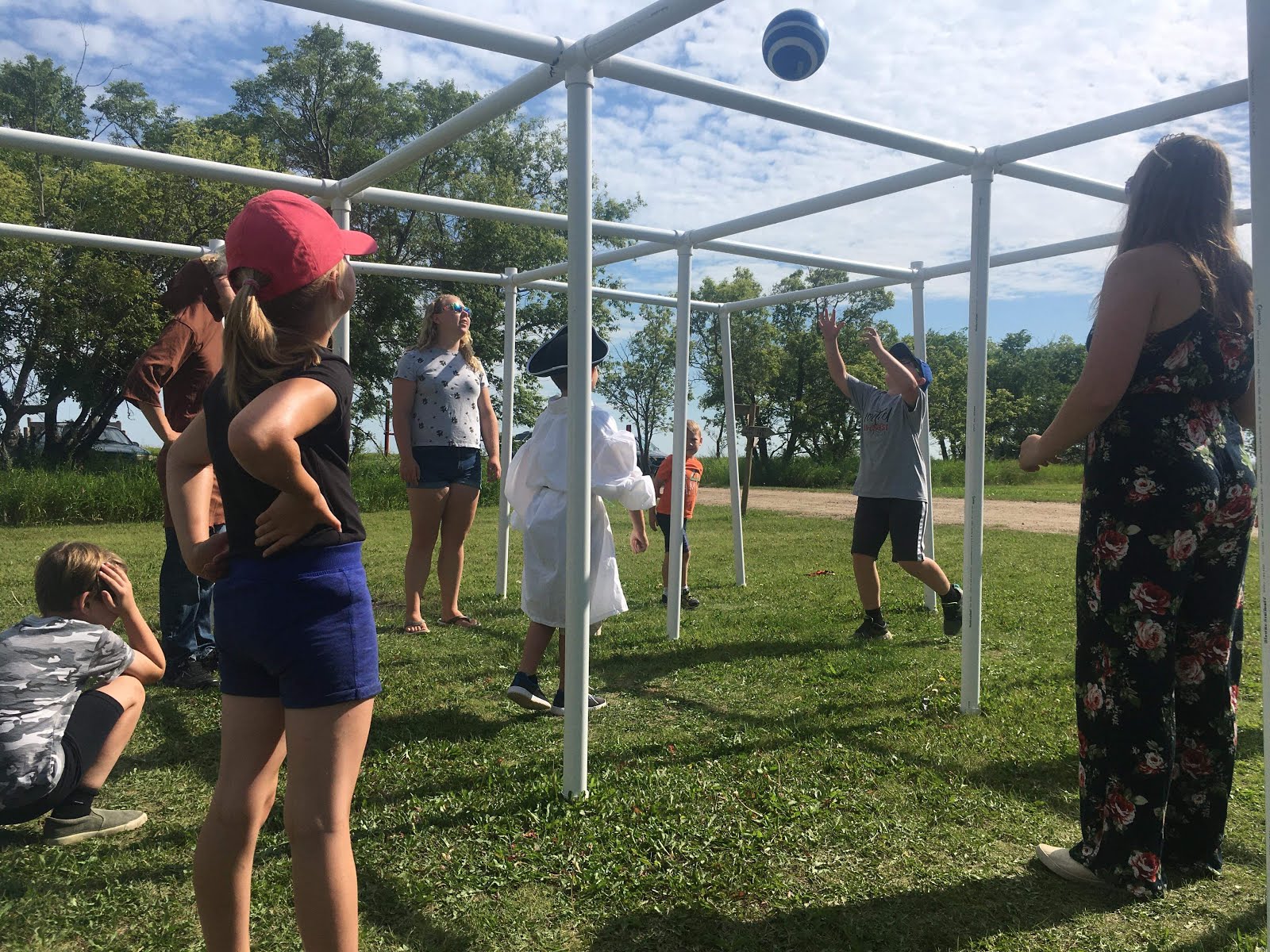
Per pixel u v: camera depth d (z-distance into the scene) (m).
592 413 3.71
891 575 8.17
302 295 1.58
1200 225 2.16
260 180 3.69
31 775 2.36
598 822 2.56
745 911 2.11
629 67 2.80
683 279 5.27
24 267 25.52
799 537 12.26
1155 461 2.14
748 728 3.50
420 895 2.15
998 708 3.74
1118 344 2.10
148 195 26.58
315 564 1.51
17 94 35.12
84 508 15.39
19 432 31.27
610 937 2.00
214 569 1.58
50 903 2.12
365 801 2.75
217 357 4.14
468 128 3.17
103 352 28.20
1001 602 6.50
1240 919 2.07
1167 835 2.32
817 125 3.22
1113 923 2.06
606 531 3.62
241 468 1.51
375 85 36.72
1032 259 5.38
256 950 1.90
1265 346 1.44
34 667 2.44
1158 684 2.15
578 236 2.72
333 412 1.54
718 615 6.08
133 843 2.47
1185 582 2.15
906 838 2.49
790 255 5.68
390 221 34.12
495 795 2.79
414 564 5.35
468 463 5.43
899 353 5.35
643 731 3.50
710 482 38.03
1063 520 15.89
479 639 5.14
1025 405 55.75
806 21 2.63
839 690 4.09
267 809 1.59
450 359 5.38
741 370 53.06
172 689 4.04
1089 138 3.33
